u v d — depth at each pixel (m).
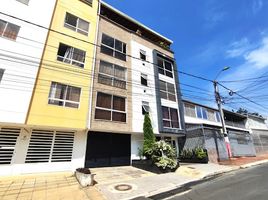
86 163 13.14
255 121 36.56
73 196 7.59
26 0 12.41
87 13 16.05
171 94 19.84
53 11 13.78
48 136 11.92
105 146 14.43
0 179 9.44
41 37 12.27
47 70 12.09
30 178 10.02
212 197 7.14
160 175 11.59
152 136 15.15
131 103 16.08
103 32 16.78
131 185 9.23
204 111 25.56
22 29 11.62
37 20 12.42
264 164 16.38
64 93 12.51
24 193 7.78
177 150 19.50
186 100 22.92
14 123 10.12
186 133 19.52
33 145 11.25
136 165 14.55
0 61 10.38
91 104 13.47
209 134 18.50
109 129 13.86
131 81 16.92
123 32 18.62
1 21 11.11
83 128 12.54
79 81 13.38
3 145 10.37
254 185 8.48
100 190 8.39
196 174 11.84
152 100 17.88
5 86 10.18
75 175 10.68
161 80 19.58
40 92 11.38
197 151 17.09
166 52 22.30
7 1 11.64
